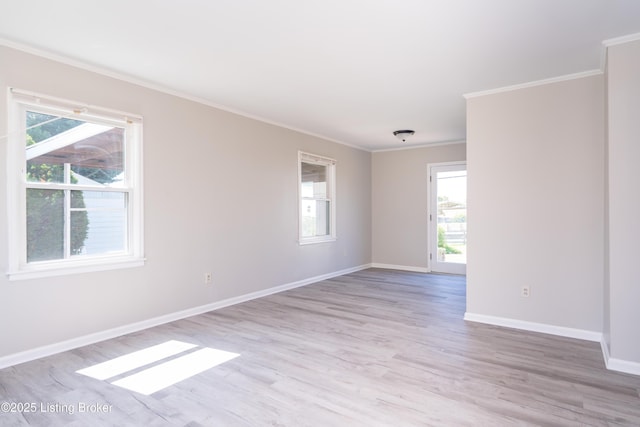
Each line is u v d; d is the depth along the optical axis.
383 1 2.21
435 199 6.86
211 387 2.41
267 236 5.07
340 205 6.62
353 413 2.10
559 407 2.16
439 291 5.30
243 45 2.80
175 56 3.00
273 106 4.44
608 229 2.76
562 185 3.39
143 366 2.72
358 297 4.93
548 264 3.46
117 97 3.38
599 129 3.23
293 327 3.64
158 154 3.72
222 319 3.92
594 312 3.26
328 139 6.32
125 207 3.53
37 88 2.87
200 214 4.15
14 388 2.39
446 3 2.23
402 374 2.60
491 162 3.75
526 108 3.57
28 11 2.30
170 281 3.83
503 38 2.69
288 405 2.19
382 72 3.35
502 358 2.88
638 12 2.31
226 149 4.47
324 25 2.50
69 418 2.05
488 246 3.76
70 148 3.14
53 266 2.96
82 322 3.14
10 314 2.74
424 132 5.88
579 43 2.75
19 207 2.82
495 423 2.00
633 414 2.08
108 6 2.25
